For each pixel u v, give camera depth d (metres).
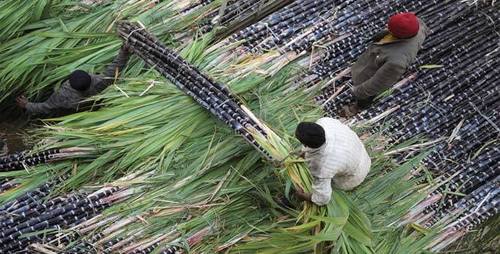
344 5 5.65
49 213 4.33
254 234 4.25
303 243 3.98
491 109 5.25
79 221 4.33
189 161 4.50
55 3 5.47
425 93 5.23
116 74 5.00
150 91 4.82
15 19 5.32
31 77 5.28
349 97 5.13
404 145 4.93
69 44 5.32
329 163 3.81
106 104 4.84
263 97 4.83
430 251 4.45
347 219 4.07
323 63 5.29
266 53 5.22
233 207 4.33
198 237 4.22
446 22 5.68
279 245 4.05
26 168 4.61
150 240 4.22
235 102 4.46
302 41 5.33
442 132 5.07
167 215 4.30
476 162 4.92
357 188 4.54
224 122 4.42
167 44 5.32
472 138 5.05
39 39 5.32
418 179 4.74
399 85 5.26
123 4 5.48
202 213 4.31
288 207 4.27
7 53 5.29
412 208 4.59
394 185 4.63
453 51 5.55
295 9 5.54
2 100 5.34
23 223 4.30
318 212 4.05
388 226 4.45
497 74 5.45
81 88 4.79
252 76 4.95
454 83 5.33
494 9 5.87
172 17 5.45
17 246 4.23
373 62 4.89
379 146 4.86
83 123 4.71
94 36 5.35
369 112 5.07
